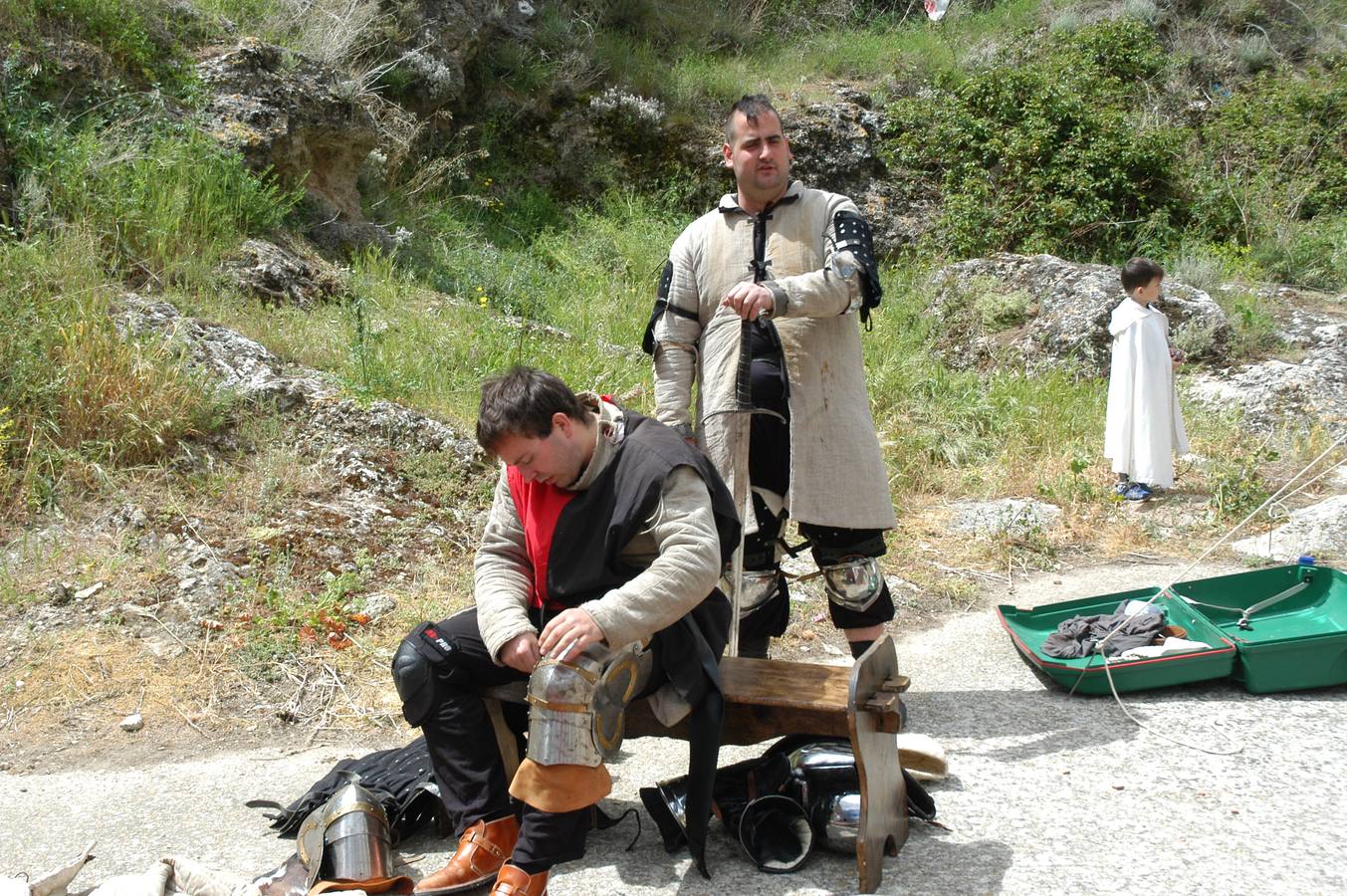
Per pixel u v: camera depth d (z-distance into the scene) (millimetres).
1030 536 5727
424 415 5477
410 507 4953
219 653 3916
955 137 12203
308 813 2859
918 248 11758
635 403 6355
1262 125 13328
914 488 6457
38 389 4730
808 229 3326
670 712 2564
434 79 10070
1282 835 2773
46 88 6574
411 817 2873
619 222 10633
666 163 11406
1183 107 13711
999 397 7594
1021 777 3146
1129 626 3953
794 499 3301
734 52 13727
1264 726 3455
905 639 4504
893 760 2682
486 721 2652
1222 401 7965
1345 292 10531
